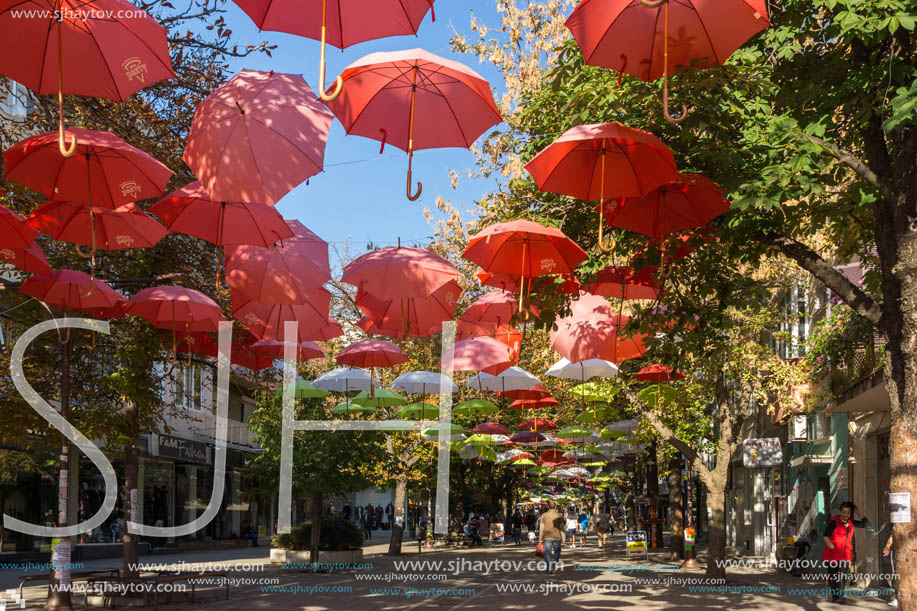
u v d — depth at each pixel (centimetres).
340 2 635
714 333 1307
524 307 1162
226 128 755
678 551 3291
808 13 1088
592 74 1114
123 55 699
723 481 2333
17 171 852
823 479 2852
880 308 970
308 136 765
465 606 1752
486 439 3559
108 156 839
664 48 714
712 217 1038
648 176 897
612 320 1602
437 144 822
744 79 995
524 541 5844
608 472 7400
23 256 995
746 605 1758
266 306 1305
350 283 1226
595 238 1235
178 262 1861
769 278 2328
